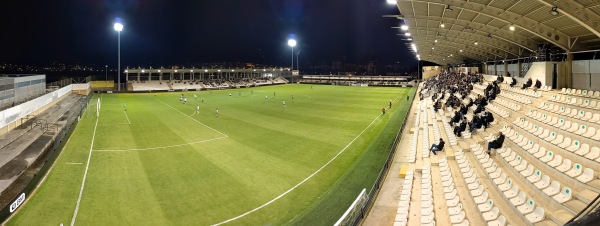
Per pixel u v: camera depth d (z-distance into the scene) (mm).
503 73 47031
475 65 73312
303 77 131000
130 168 21109
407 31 42156
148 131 32438
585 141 15125
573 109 19094
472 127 22406
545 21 23281
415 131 26547
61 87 53625
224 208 15633
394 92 79562
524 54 37562
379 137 28766
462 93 42375
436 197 13562
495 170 14383
